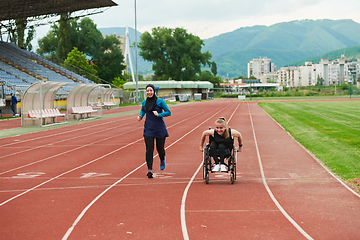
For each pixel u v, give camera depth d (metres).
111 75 89.69
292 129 17.81
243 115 30.16
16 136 16.86
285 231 4.51
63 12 43.59
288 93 108.75
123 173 8.48
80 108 28.25
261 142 13.74
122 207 5.64
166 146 13.07
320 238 4.27
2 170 9.03
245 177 7.91
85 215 5.25
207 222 4.88
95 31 85.81
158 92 84.81
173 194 6.42
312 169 8.65
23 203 5.95
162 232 4.51
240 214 5.21
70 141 14.89
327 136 14.52
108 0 39.72
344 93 106.50
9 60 45.94
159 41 102.25
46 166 9.52
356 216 5.07
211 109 41.97
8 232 4.57
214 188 6.86
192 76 103.81
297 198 6.07
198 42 102.62
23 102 21.95
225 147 7.33
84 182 7.54
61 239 4.32
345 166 8.68
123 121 25.92
